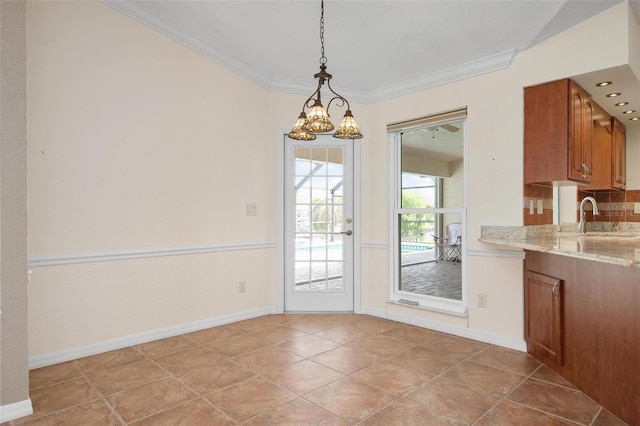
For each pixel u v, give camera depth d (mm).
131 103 2885
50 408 2012
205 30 3053
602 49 2613
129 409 2016
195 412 1995
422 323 3631
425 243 3801
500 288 3146
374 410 2031
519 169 3045
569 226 4094
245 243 3756
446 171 3627
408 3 2551
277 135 4023
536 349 2793
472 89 3340
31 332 2443
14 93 1965
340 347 3008
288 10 2697
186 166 3260
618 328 1969
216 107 3494
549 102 2902
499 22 2738
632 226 4320
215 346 2979
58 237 2520
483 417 1970
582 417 1973
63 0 2525
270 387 2289
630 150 4332
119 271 2842
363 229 4121
